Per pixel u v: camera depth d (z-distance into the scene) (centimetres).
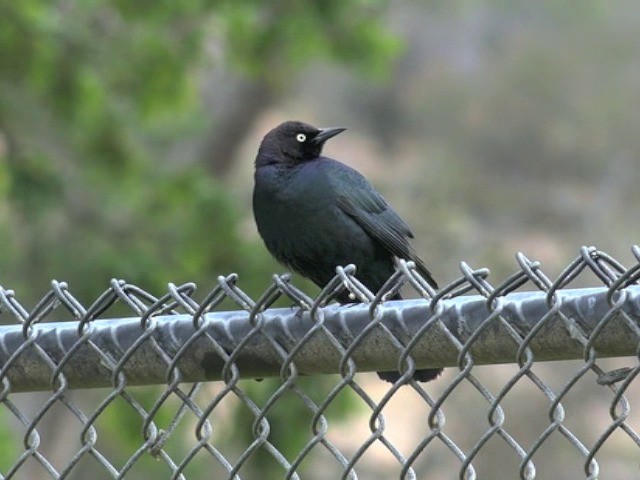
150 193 1603
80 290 1539
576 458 2091
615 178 2708
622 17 2798
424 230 2398
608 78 2753
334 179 799
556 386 2130
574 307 382
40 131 1609
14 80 1495
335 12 1535
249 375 430
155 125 1658
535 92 2756
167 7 1535
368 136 2967
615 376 379
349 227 799
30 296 1559
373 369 413
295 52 1588
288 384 421
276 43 1566
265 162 812
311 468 1847
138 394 1388
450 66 2878
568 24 2825
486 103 2772
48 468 448
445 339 399
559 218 2670
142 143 1870
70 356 443
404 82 2925
